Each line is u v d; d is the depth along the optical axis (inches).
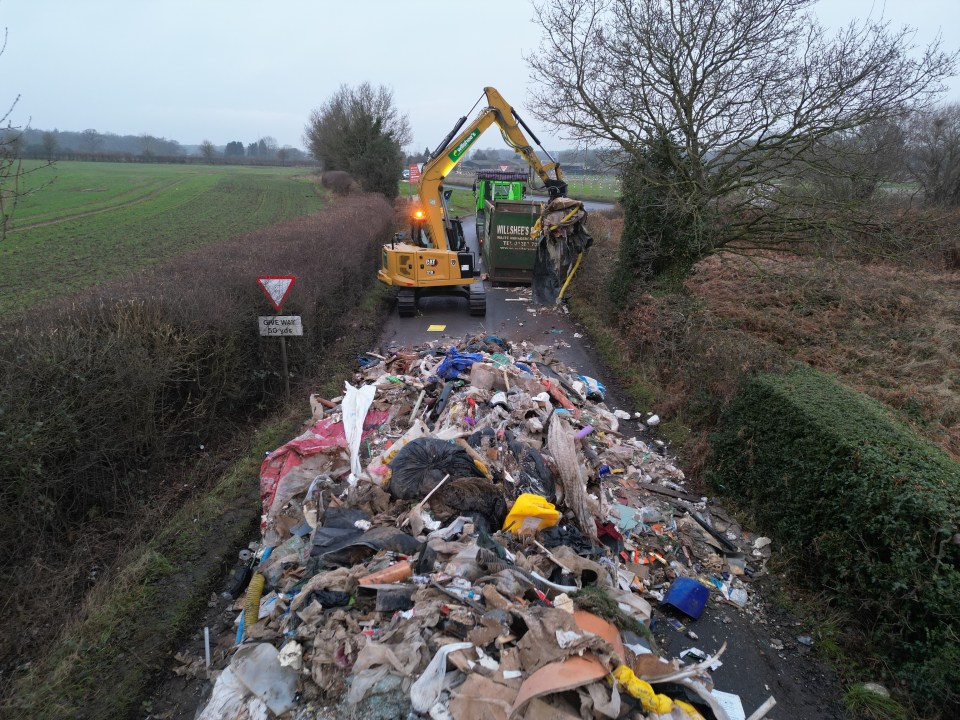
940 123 729.6
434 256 569.6
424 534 209.3
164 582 212.4
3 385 207.2
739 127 440.5
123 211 1310.3
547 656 145.3
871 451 204.5
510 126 573.3
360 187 1508.4
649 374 419.5
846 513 204.4
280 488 241.9
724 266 648.4
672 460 322.0
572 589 179.6
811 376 284.4
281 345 379.2
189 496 270.4
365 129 1539.1
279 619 182.5
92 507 241.1
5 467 198.5
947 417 318.3
